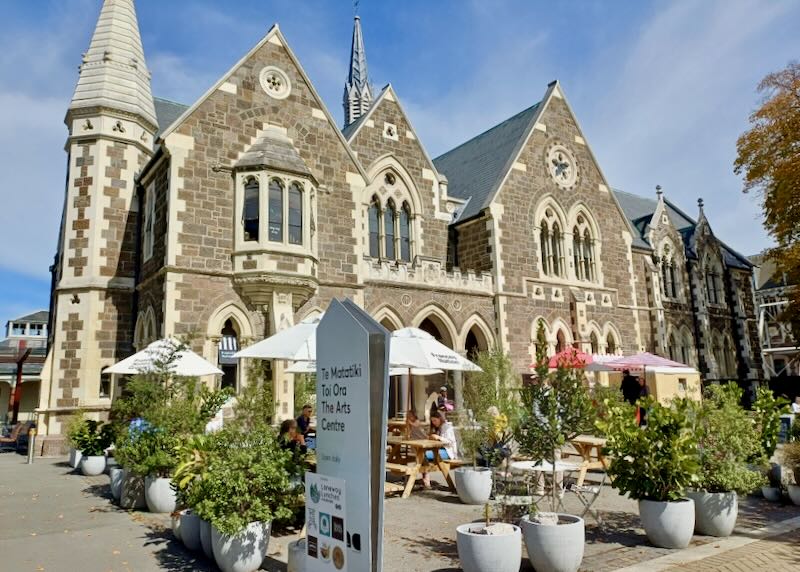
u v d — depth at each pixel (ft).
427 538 30.91
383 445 18.70
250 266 62.54
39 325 193.16
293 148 69.00
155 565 27.61
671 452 29.37
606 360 75.20
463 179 107.96
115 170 76.74
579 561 24.88
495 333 87.56
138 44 85.66
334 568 19.80
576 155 104.99
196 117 64.03
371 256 84.69
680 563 26.08
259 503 26.40
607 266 105.50
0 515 37.81
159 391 41.93
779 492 40.37
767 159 87.10
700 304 125.90
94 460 54.13
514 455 41.29
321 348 21.56
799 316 95.40
